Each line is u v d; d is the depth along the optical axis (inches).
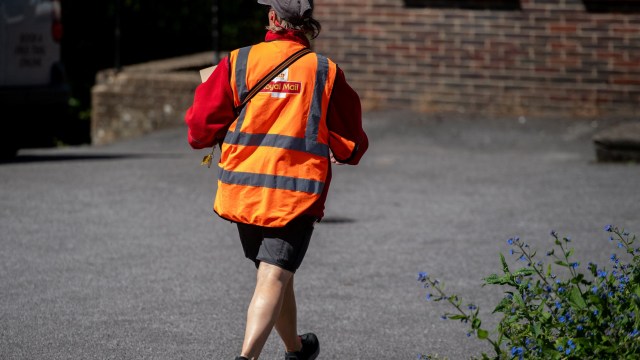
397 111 1691.7
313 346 504.1
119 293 679.7
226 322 617.6
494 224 932.0
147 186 1120.2
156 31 2288.4
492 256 805.2
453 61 1672.0
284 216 434.6
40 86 1275.8
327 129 447.5
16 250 799.7
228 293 685.9
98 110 1910.7
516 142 1514.5
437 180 1193.4
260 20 2256.4
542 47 1632.6
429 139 1539.1
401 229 909.8
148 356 548.7
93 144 1920.5
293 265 440.8
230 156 443.5
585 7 1611.7
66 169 1242.6
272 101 441.4
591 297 426.3
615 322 424.2
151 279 719.1
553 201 1048.8
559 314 447.5
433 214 982.4
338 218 959.0
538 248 829.8
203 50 2320.4
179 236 866.8
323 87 445.1
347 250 823.7
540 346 423.8
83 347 561.6
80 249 808.9
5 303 649.0
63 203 1003.3
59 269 743.1
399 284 718.5
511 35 1643.7
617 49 1608.0
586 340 413.1
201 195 1072.8
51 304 649.0
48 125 1290.6
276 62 444.8
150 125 1877.5
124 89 1892.2
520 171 1259.8
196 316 628.7
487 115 1654.8
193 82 1846.7
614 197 1066.7
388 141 1531.7
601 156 1321.4
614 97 1614.2
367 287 709.3
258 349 425.1
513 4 1637.6
